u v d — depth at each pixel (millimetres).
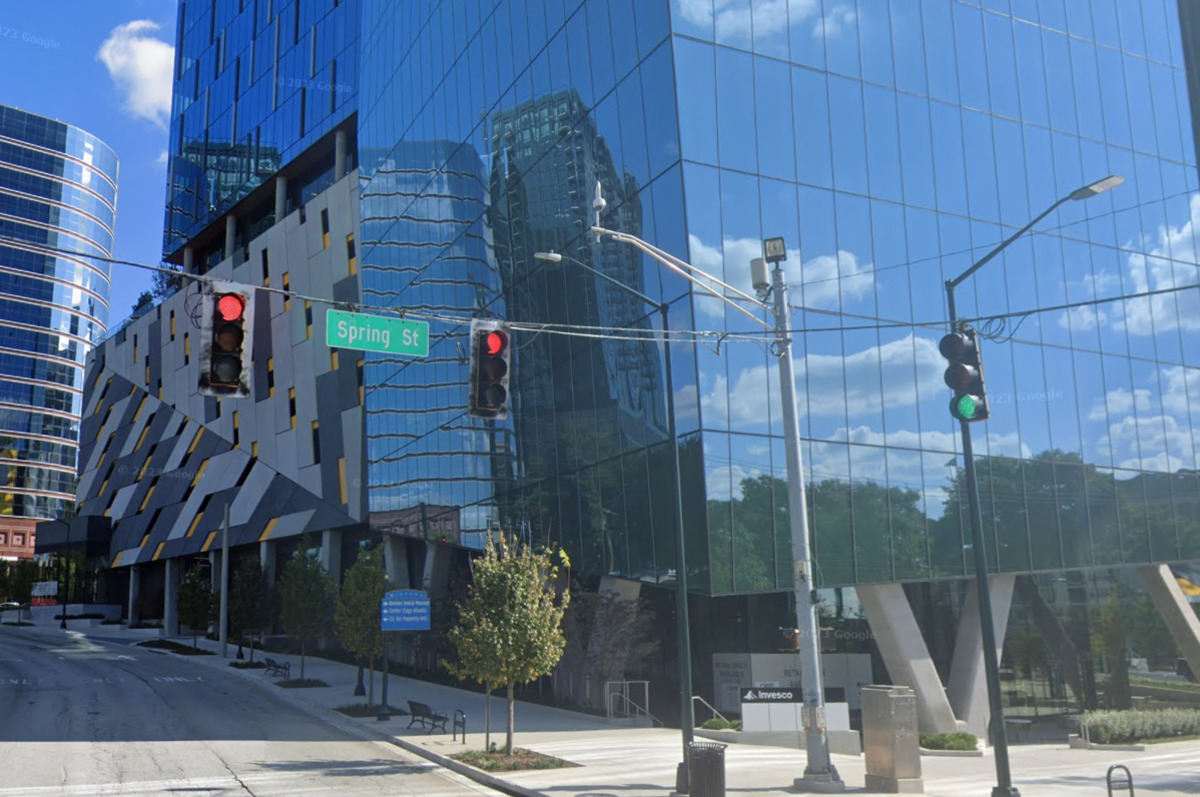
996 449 30859
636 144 28453
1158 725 27812
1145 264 35344
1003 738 14359
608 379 29562
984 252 31484
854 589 31859
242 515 65375
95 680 38969
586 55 31234
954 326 15492
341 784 17641
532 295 34156
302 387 60594
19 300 169500
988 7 33469
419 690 37125
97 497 92188
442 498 41625
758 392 26594
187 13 87125
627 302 28547
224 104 77312
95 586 88188
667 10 27328
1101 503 32562
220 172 76125
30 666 45188
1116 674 34531
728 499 25469
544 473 33125
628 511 28344
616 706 29531
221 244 79625
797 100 28875
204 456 72062
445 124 42188
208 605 55625
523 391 34938
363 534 55719
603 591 30859
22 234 171875
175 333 79625
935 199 30875
